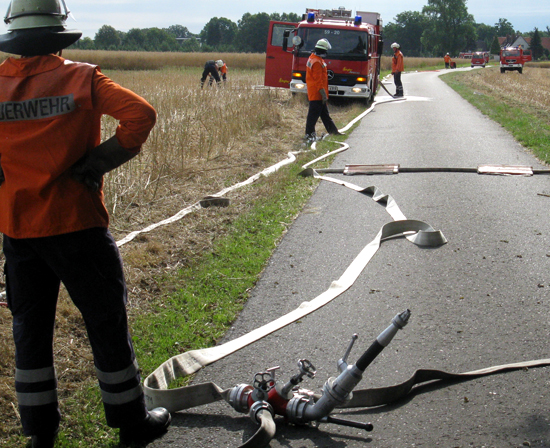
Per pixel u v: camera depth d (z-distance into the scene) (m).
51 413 2.54
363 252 5.02
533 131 11.23
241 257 4.98
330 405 2.48
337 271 4.67
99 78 2.30
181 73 32.09
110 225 5.93
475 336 3.54
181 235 5.55
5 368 3.31
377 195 6.86
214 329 3.74
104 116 10.63
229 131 10.73
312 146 10.29
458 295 4.12
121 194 6.63
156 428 2.68
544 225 5.64
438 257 4.89
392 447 2.56
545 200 6.55
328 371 3.21
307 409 2.57
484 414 2.76
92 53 55.53
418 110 16.12
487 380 3.04
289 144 10.88
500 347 3.40
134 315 3.93
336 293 4.19
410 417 2.77
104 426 2.82
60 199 2.32
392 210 6.24
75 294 2.41
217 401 2.96
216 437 2.70
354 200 6.79
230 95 15.43
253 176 8.02
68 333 3.68
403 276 4.51
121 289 2.51
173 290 4.35
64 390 3.10
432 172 8.17
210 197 6.67
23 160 2.28
